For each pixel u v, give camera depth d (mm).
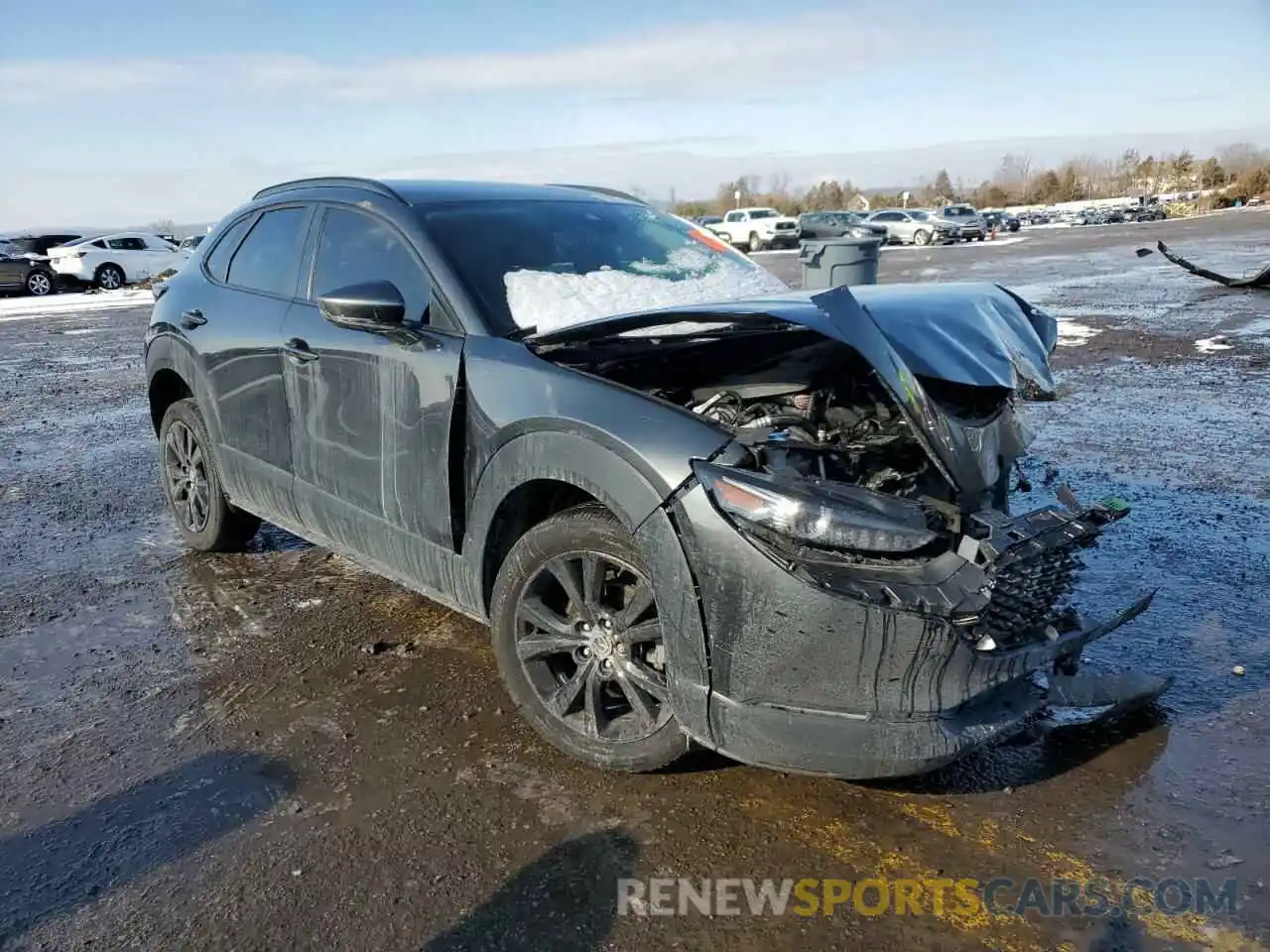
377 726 3252
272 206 4301
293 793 2883
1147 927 2281
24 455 7457
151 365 4891
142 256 27531
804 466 2699
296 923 2355
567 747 2965
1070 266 23156
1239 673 3428
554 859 2564
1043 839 2600
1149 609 3965
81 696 3531
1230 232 36031
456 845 2627
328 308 3156
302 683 3574
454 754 3066
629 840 2633
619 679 2832
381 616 4160
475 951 2256
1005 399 3066
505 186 4043
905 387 2484
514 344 3062
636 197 4449
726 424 2898
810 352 3326
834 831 2654
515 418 2889
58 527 5578
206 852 2627
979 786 2838
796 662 2406
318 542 3984
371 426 3449
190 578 4684
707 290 3641
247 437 4184
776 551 2381
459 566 3225
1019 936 2268
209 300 4395
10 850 2660
